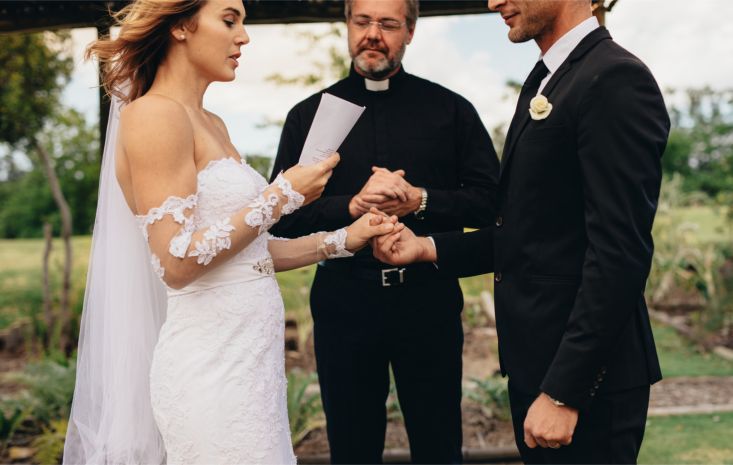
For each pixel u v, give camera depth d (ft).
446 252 8.37
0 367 19.58
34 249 47.11
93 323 7.66
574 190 6.31
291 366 18.17
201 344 6.52
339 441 9.52
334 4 12.83
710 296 21.89
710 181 50.93
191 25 6.59
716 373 18.06
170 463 6.64
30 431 14.17
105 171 7.56
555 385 5.95
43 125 23.39
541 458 6.63
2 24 12.94
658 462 12.47
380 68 9.52
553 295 6.44
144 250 7.52
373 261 9.34
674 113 55.16
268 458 6.64
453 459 9.68
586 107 6.01
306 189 6.74
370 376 9.47
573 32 6.61
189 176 6.27
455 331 9.61
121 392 7.47
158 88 6.76
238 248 6.36
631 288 5.73
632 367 6.31
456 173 10.07
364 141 9.79
